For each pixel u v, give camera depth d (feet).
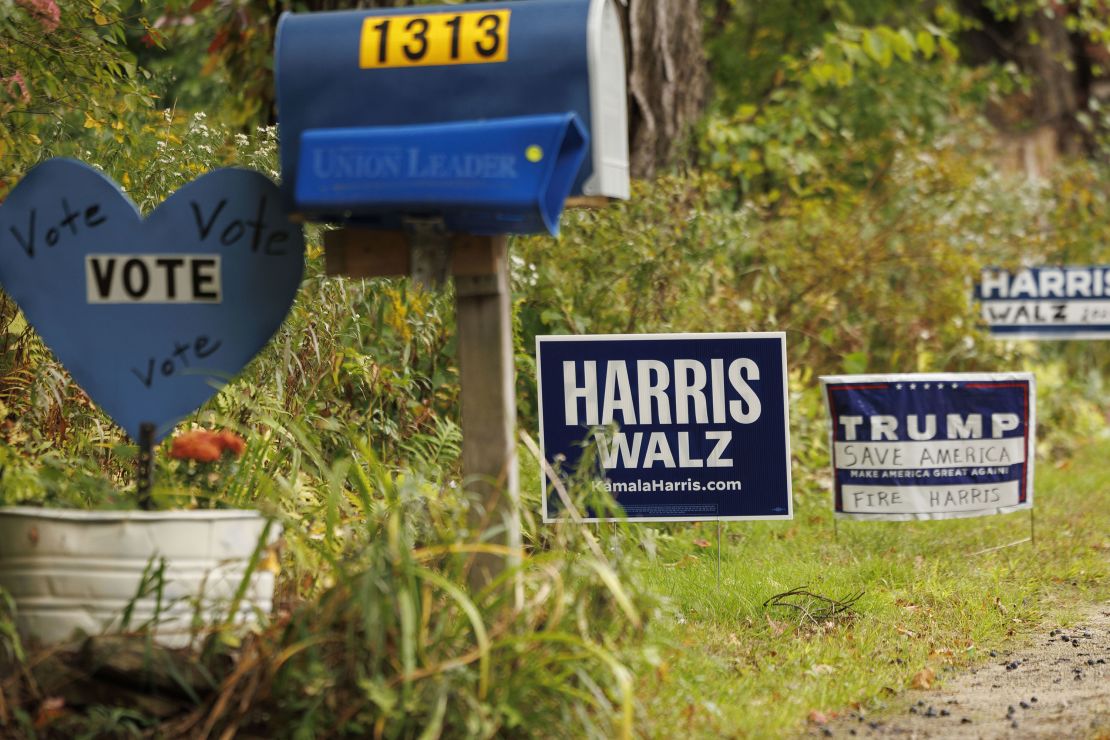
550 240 99.91
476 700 44.73
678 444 75.05
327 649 46.80
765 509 74.90
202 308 53.31
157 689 46.50
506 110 49.96
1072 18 183.01
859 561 84.94
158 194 78.38
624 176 53.83
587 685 45.42
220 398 69.36
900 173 142.41
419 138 48.49
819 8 184.14
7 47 73.97
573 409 75.15
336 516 57.31
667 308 101.65
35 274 53.67
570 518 55.52
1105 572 85.51
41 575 47.47
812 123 143.33
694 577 76.07
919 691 60.29
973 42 218.59
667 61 121.70
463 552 49.73
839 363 127.54
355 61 50.90
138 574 47.42
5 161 73.31
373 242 53.83
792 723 54.03
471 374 52.85
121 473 69.21
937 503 89.20
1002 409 90.38
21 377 69.67
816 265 126.00
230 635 46.65
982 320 134.92
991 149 194.80
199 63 138.41
